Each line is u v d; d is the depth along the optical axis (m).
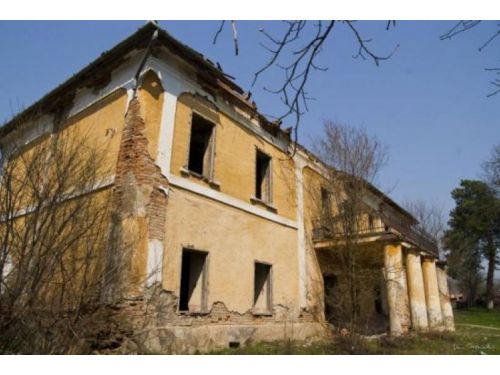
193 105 11.40
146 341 8.20
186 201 10.33
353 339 11.71
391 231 14.52
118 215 9.00
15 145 7.08
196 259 10.93
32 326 5.71
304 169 17.06
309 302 14.93
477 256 50.56
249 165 13.41
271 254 13.53
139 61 10.43
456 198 52.56
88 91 11.80
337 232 15.33
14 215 6.29
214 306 10.50
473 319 34.97
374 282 15.41
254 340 11.52
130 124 9.79
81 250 7.00
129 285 8.11
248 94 13.72
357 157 15.68
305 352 10.59
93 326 6.82
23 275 5.72
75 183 6.90
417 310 15.96
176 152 10.41
